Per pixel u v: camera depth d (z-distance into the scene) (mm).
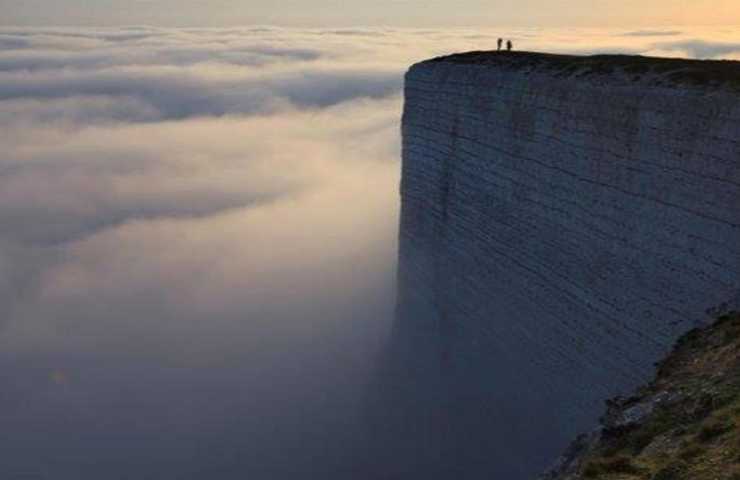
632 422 16625
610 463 14641
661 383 18219
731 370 16734
